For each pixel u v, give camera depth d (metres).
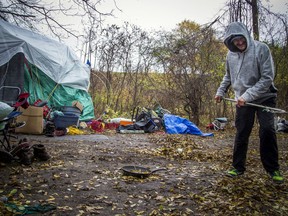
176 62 13.18
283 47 12.28
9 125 5.30
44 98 10.27
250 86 3.88
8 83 9.43
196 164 5.23
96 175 4.17
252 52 3.82
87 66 12.26
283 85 12.54
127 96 14.93
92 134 9.22
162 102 13.84
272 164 3.75
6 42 9.63
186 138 8.46
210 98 13.30
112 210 2.98
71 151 5.90
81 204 3.08
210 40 13.34
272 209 3.02
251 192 3.44
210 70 13.07
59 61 10.67
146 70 14.62
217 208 3.04
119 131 10.09
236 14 12.61
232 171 4.00
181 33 14.26
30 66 10.12
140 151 6.34
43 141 7.20
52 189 3.51
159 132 10.41
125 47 14.55
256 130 11.25
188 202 3.22
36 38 10.73
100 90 14.77
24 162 4.54
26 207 2.90
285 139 9.13
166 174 4.38
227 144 8.03
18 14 7.14
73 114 9.18
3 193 3.29
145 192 3.51
